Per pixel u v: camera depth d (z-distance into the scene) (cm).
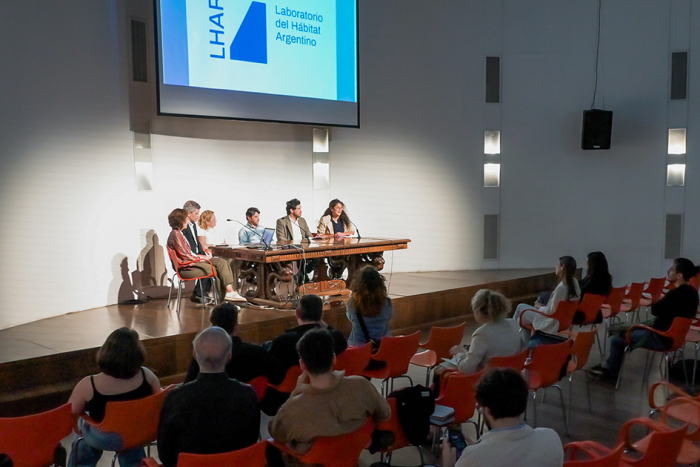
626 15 883
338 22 769
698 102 864
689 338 460
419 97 873
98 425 243
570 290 480
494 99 902
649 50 877
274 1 709
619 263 905
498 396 185
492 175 911
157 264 669
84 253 590
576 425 380
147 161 653
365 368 366
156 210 665
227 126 725
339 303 596
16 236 526
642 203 891
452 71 888
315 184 807
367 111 842
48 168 552
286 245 589
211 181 715
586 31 895
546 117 905
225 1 668
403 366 366
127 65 630
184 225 576
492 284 762
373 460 324
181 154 686
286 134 778
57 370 417
